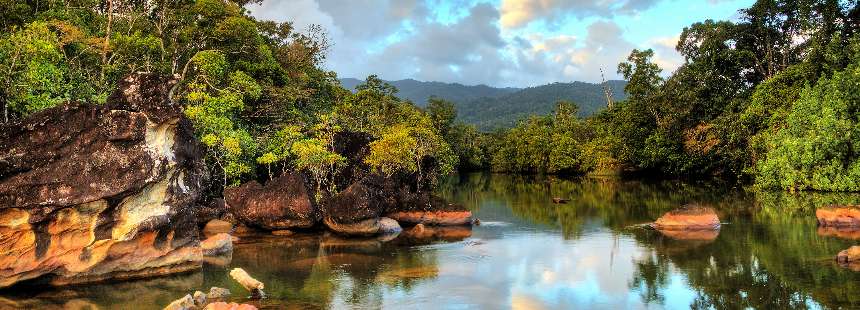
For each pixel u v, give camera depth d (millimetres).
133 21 39844
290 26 58719
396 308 15984
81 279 18188
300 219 29766
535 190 62031
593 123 96500
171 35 43531
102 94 29672
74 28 31672
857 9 53438
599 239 27797
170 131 19562
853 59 45031
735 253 22812
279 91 45281
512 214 39594
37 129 16734
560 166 90125
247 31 43062
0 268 16438
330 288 18156
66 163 17047
